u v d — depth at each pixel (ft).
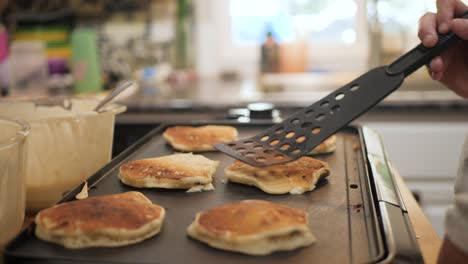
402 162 5.15
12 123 2.23
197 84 6.53
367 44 6.94
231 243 1.78
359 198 2.17
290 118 2.39
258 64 7.00
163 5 6.74
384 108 5.06
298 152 2.24
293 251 1.79
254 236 1.77
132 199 2.01
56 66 6.16
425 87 5.72
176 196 2.22
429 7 5.54
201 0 6.99
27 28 6.13
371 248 1.80
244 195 2.22
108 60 6.73
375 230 1.87
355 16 6.97
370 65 5.81
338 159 2.61
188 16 6.87
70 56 6.25
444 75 2.73
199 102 5.22
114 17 6.78
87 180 2.30
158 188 2.28
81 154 2.47
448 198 5.13
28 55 5.75
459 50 2.66
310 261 1.74
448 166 5.10
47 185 2.42
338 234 1.89
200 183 2.28
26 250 1.79
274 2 6.97
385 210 1.94
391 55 5.70
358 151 2.71
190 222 2.00
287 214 1.86
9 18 6.52
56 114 2.72
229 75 7.13
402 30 5.66
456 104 4.97
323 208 2.09
